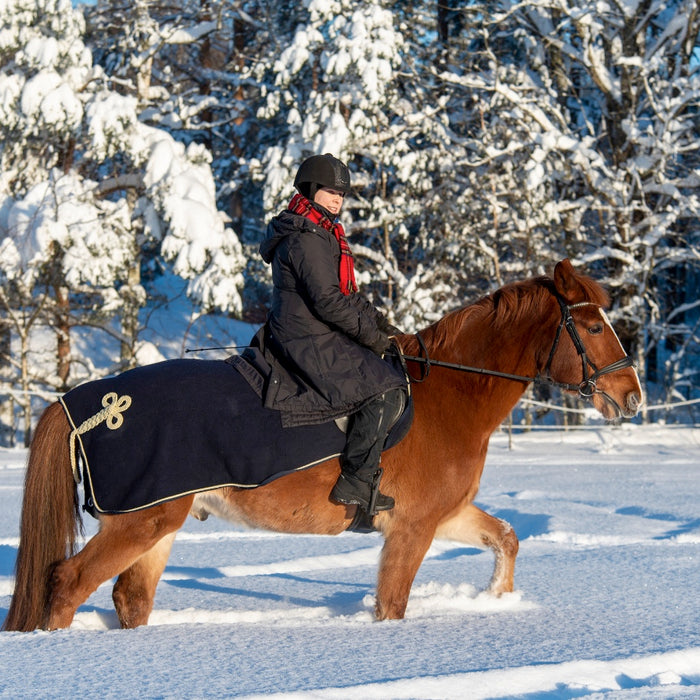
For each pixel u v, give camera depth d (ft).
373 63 62.95
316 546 26.89
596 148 81.51
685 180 72.33
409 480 16.96
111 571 15.85
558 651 14.26
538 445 60.13
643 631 15.75
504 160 72.69
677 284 91.35
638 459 51.75
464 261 69.51
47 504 16.06
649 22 76.59
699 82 69.82
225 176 98.99
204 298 61.93
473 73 74.33
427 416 17.35
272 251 17.04
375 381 16.44
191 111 77.66
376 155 70.28
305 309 16.53
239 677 12.51
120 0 78.74
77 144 70.49
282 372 16.66
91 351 88.07
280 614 17.62
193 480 16.06
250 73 72.08
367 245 78.64
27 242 61.93
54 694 11.66
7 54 63.57
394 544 16.99
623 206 70.85
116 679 12.33
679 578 20.75
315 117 64.69
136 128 64.75
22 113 62.75
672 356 78.07
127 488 15.85
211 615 17.37
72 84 64.03
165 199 62.49
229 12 87.30
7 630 15.69
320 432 16.58
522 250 73.72
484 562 24.02
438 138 70.79
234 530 30.14
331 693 11.57
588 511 31.58
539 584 20.21
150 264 104.42
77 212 62.75
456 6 83.51
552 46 77.61
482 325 18.16
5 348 73.97
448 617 16.76
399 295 67.82
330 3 64.23
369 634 15.24
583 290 18.02
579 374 17.99
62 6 63.10
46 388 74.90
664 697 11.76
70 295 79.51
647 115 85.05
